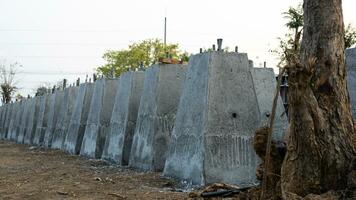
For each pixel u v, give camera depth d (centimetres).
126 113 1562
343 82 641
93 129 1888
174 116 1338
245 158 1072
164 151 1320
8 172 1363
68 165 1547
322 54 638
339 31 646
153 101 1362
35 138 3009
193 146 1099
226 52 1111
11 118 4031
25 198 906
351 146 614
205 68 1113
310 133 600
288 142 626
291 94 600
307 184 605
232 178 1052
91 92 2108
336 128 616
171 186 1057
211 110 1072
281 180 621
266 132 660
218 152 1056
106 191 975
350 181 596
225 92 1091
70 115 2359
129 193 944
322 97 628
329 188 603
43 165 1563
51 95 2823
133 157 1457
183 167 1123
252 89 1112
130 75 1600
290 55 596
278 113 1250
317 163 605
